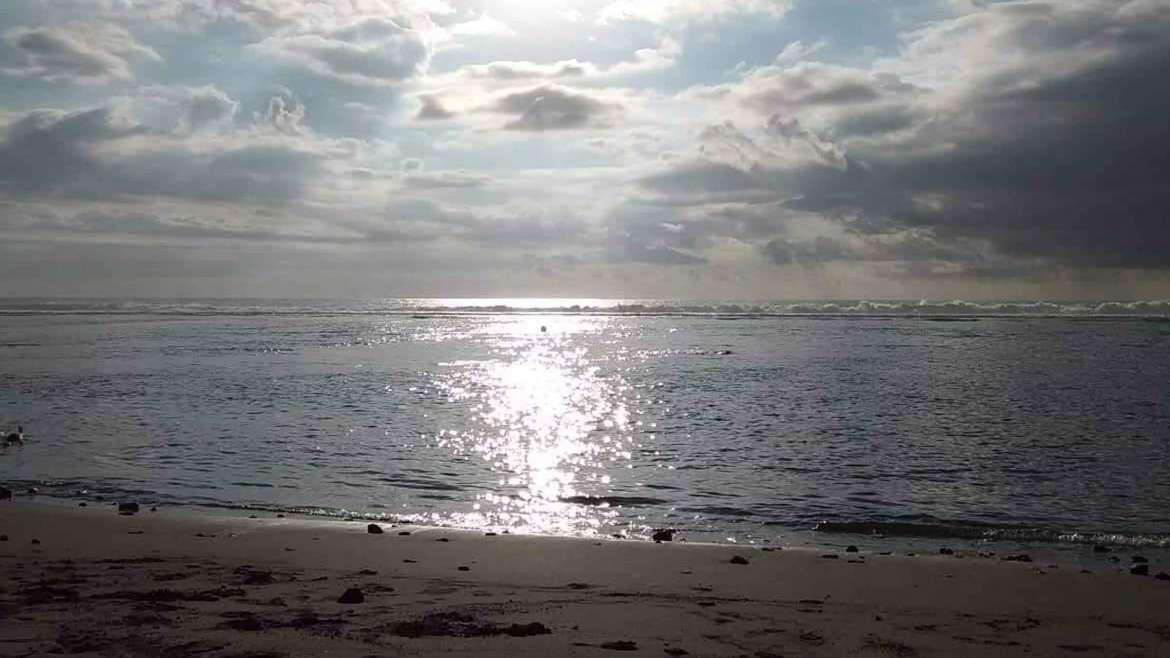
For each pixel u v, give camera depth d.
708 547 12.27
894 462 19.62
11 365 42.75
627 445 21.84
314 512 14.92
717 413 27.42
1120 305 98.56
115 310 115.94
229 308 130.00
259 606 8.62
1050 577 10.75
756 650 7.52
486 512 15.16
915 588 10.13
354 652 7.07
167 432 23.58
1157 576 10.80
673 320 91.50
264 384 35.16
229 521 13.77
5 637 7.41
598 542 12.49
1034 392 32.09
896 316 94.75
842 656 7.45
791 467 19.12
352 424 25.09
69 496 16.22
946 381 35.78
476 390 33.47
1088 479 17.83
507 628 7.89
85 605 8.55
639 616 8.56
